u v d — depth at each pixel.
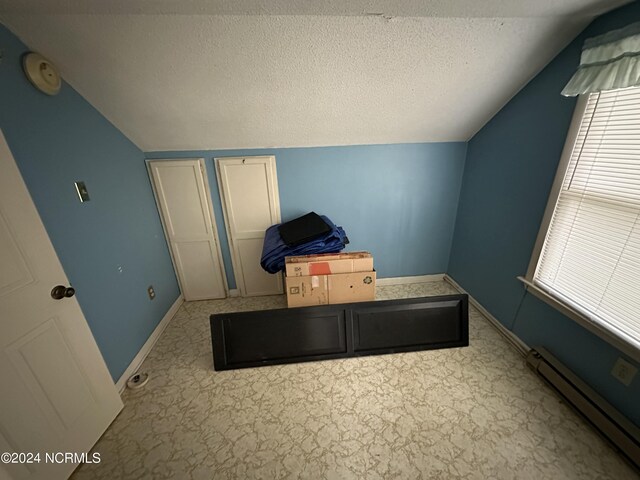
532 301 1.70
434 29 1.21
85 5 0.97
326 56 1.32
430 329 1.80
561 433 1.29
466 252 2.40
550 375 1.49
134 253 1.81
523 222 1.74
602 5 1.08
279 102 1.63
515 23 1.21
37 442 1.03
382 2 1.03
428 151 2.26
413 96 1.65
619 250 1.20
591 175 1.30
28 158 1.10
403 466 1.18
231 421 1.40
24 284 1.00
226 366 1.69
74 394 1.18
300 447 1.26
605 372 1.28
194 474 1.17
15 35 1.07
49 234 1.17
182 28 1.12
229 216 2.25
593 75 1.15
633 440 1.12
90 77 1.33
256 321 1.70
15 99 1.07
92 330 1.38
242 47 1.24
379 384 1.59
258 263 2.44
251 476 1.16
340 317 1.75
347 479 1.14
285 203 2.29
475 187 2.21
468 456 1.21
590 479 1.11
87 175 1.43
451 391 1.53
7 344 0.94
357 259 1.76
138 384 1.60
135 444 1.29
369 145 2.18
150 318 1.94
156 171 2.04
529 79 1.58
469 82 1.57
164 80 1.40
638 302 1.14
